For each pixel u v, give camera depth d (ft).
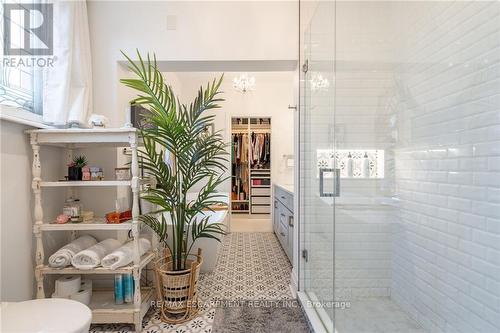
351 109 6.97
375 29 6.82
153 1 7.45
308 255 7.52
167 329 5.94
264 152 17.76
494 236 4.17
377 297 6.52
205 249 9.01
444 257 5.22
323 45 7.23
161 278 6.35
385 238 6.68
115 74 7.34
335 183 6.83
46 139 5.74
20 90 5.79
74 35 6.50
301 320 6.29
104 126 6.29
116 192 7.22
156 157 6.24
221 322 6.20
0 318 3.59
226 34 7.51
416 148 6.02
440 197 5.33
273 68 8.20
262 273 9.01
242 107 15.85
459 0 4.83
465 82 4.71
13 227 5.44
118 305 6.16
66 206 6.11
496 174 4.12
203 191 6.72
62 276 6.55
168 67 8.02
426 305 5.66
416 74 5.99
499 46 4.06
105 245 6.34
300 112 7.75
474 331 4.52
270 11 7.54
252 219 17.30
